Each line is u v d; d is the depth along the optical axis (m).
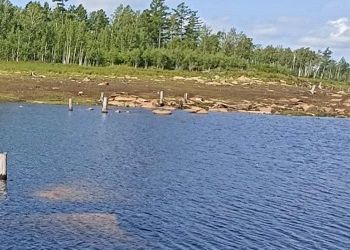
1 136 52.84
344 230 28.33
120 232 25.86
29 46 160.00
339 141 64.38
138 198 32.59
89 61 167.88
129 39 184.88
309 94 128.12
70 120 69.25
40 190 33.16
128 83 118.50
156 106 90.88
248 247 24.77
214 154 50.06
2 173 35.22
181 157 47.56
